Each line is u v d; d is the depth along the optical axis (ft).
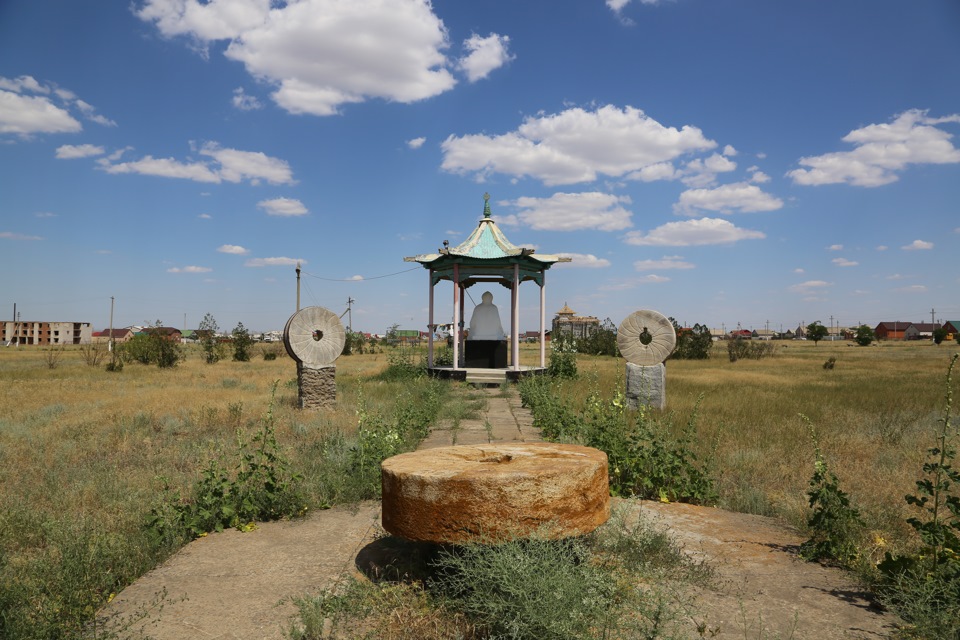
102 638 12.00
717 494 23.06
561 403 40.06
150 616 13.25
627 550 16.25
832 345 309.63
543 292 79.82
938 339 296.71
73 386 65.92
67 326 360.89
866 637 12.30
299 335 48.65
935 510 14.58
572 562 13.94
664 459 23.32
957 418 39.11
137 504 21.15
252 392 59.62
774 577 15.38
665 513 20.93
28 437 34.04
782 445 31.91
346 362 118.83
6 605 13.26
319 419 41.37
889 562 14.46
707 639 12.05
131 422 38.40
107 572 15.30
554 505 14.37
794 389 60.70
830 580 15.24
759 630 12.38
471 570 13.08
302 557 16.85
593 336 157.69
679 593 14.08
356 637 12.27
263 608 13.66
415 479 14.70
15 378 76.64
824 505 16.85
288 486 21.39
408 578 15.07
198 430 37.27
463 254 73.15
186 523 18.58
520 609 11.85
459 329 80.64
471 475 14.29
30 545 18.26
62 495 22.38
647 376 46.80
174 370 94.17
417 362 86.48
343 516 20.74
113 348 104.68
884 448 31.37
